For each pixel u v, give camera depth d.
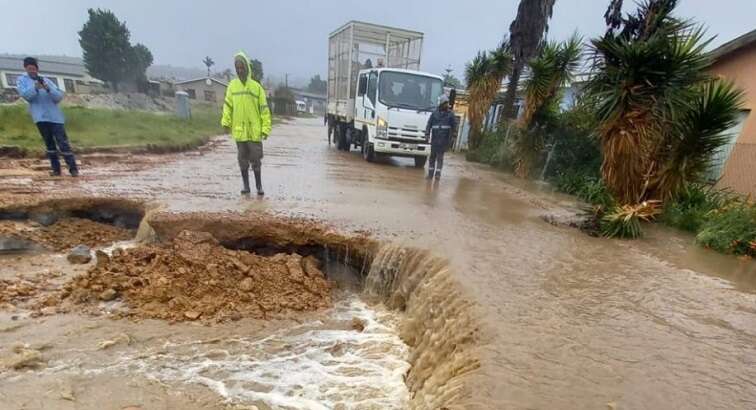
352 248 6.06
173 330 4.61
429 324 4.44
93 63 50.56
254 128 7.30
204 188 8.11
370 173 11.41
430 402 3.16
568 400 2.71
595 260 5.70
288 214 6.70
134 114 19.86
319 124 40.94
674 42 6.37
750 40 9.07
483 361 3.14
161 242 6.14
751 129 9.31
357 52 15.09
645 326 3.87
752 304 4.55
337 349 4.53
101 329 4.48
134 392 3.68
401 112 12.28
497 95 17.88
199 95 62.78
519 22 14.38
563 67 11.70
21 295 4.89
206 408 3.57
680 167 7.46
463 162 15.99
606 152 7.20
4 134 11.61
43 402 3.45
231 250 5.97
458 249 5.66
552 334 3.60
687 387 2.95
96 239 6.44
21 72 55.25
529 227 7.13
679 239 7.13
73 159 8.43
